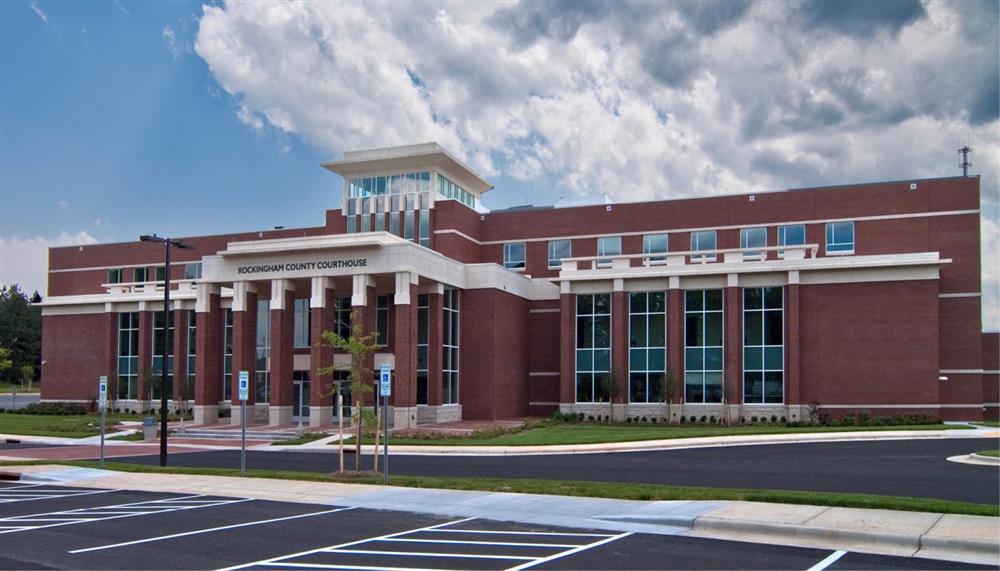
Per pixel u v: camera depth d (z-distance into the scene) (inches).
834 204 1860.2
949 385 1715.1
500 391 1827.0
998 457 924.0
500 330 1838.1
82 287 2642.7
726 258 1764.3
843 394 1636.3
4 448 1393.9
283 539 537.3
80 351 2363.4
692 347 1761.8
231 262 1797.5
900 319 1615.4
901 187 1812.3
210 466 1067.9
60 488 839.1
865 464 938.1
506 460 1080.2
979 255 1738.4
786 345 1675.7
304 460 1139.9
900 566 449.4
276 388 1721.2
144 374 2220.7
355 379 927.0
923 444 1184.8
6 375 4409.5
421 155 2038.6
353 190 2138.3
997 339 1797.5
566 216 2092.8
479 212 2237.9
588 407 1825.8
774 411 1675.7
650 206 2020.2
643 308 1814.7
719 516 568.4
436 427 1590.8
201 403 1818.4
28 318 4581.7
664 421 1755.7
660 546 504.1
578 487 736.3
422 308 1761.8
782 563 456.1
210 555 488.7
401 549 500.1
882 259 1626.5
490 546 507.8
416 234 2046.0
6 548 515.2
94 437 1578.5
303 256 1721.2
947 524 534.0
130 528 585.3
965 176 1814.7
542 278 2073.1
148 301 2261.3
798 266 1667.1
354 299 1660.9
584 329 1860.2
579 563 457.7
